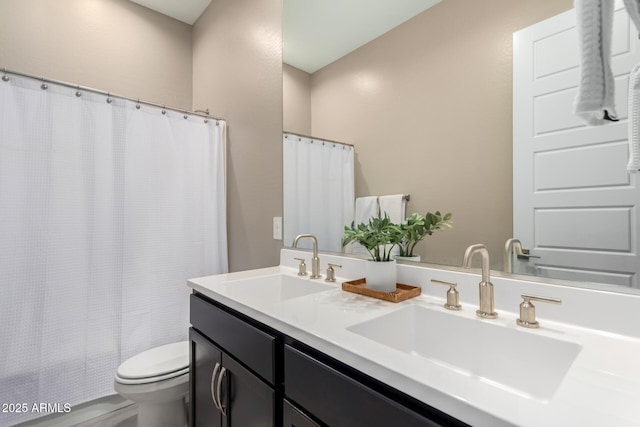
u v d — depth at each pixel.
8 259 1.41
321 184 1.52
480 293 0.87
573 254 0.83
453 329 0.88
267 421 0.86
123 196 1.72
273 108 1.75
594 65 0.57
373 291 1.06
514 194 0.94
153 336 1.80
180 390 1.42
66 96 1.57
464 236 1.05
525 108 0.91
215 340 1.13
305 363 0.75
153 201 1.82
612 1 0.57
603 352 0.65
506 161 0.95
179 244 1.91
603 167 0.78
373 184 1.32
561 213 0.85
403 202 1.22
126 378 1.36
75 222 1.57
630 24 0.72
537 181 0.89
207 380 1.17
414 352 0.96
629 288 0.74
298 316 0.87
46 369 1.49
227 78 2.12
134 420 1.68
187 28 2.57
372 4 1.31
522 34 0.92
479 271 1.00
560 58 0.85
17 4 1.85
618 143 0.75
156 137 1.85
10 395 1.41
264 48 1.80
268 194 1.78
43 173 1.50
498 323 0.81
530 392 0.72
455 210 1.07
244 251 1.97
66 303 1.54
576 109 0.59
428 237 1.13
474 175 1.03
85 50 2.09
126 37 2.26
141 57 2.33
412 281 1.13
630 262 0.74
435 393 0.51
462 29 1.05
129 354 1.72
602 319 0.75
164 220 1.86
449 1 1.08
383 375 0.59
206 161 2.03
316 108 1.54
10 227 1.42
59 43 1.99
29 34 1.88
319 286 1.29
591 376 0.56
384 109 1.28
